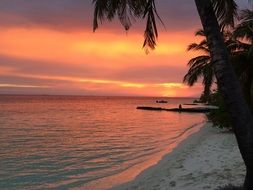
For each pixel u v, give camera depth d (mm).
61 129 42750
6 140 31719
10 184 15594
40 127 45188
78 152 24578
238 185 10922
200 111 88500
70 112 85125
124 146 27500
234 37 23219
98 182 15664
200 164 16297
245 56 25062
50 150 25625
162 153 23062
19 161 21188
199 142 25906
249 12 20797
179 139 31578
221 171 13922
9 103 150625
